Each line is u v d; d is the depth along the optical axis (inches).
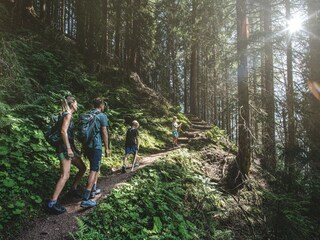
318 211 300.4
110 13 696.4
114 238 196.1
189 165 402.3
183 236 241.0
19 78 343.3
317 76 356.2
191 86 918.4
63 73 478.9
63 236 186.1
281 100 354.0
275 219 275.7
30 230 188.7
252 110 370.9
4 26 510.9
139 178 301.7
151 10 852.6
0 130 253.9
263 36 360.5
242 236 298.0
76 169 287.7
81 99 450.3
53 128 217.9
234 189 359.3
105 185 280.7
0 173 210.7
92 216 209.9
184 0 759.1
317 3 355.9
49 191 234.5
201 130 705.6
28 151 257.3
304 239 267.1
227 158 452.8
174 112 743.1
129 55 830.5
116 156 394.6
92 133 230.4
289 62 395.2
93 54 639.1
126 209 230.7
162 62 1273.4
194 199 320.2
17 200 203.9
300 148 334.6
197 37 508.1
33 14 666.8
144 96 700.0
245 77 360.8
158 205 252.4
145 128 551.2
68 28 983.0
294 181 322.0
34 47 501.0
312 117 345.1
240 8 371.9
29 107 316.5
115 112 485.7
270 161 357.4
